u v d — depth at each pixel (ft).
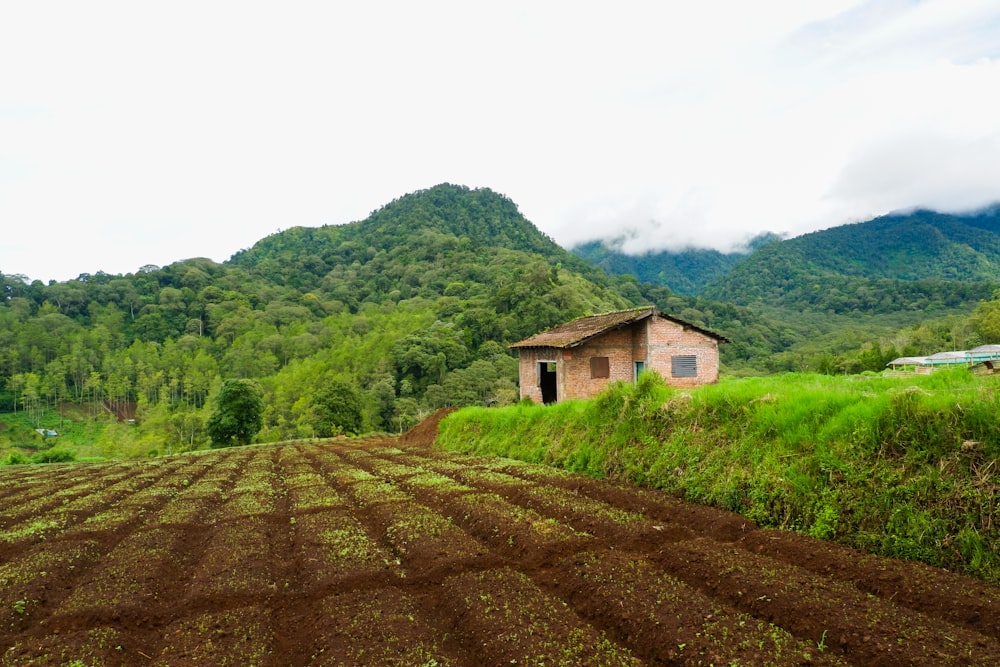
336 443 137.80
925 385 46.32
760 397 39.78
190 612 27.45
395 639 22.63
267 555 35.01
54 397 366.22
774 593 23.20
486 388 296.71
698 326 89.97
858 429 30.99
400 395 318.45
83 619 26.73
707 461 39.32
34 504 59.11
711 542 30.30
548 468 55.83
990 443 25.50
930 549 25.14
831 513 29.53
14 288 478.59
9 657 22.85
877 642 19.01
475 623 23.49
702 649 19.88
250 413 194.29
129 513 49.83
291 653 23.26
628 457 46.93
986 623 19.76
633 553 30.32
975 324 320.91
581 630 22.35
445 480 54.49
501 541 34.71
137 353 396.37
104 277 554.87
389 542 36.86
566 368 86.89
